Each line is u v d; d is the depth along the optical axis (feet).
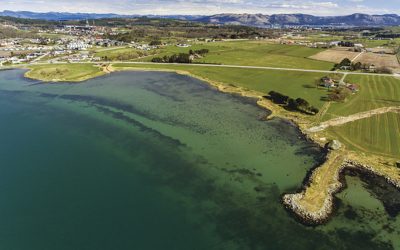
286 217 181.37
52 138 291.58
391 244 162.71
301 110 348.18
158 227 174.81
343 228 173.17
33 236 168.76
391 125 302.25
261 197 200.34
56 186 214.28
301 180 218.38
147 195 203.10
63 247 161.07
